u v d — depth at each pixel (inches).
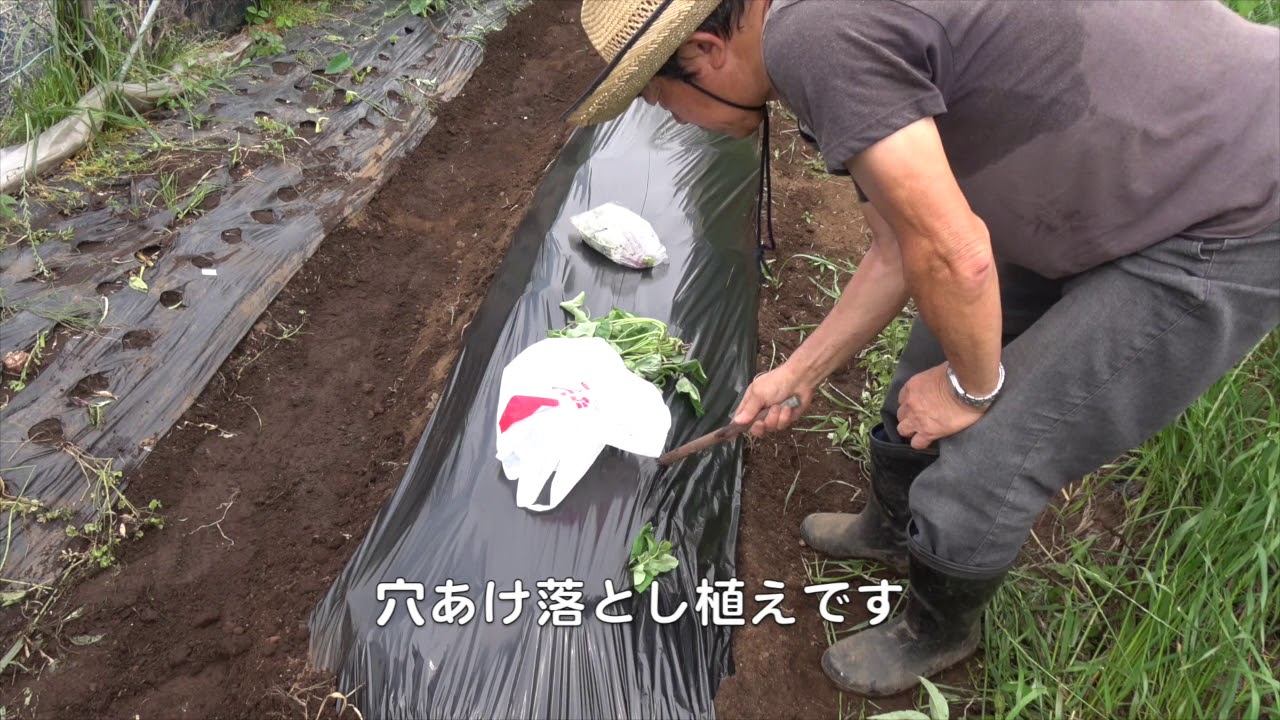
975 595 80.0
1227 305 62.2
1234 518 88.9
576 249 128.4
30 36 147.2
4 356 111.8
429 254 151.3
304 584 98.3
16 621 91.2
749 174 156.8
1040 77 56.9
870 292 80.0
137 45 153.3
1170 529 100.5
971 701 89.3
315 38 182.7
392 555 91.5
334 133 162.2
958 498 73.8
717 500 102.6
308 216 145.4
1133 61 56.3
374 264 146.6
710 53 62.6
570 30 218.4
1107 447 71.1
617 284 123.6
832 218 161.9
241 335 125.5
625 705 83.5
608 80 65.6
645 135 155.8
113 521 101.0
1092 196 61.4
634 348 107.8
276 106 163.8
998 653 92.6
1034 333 69.6
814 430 121.6
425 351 130.6
